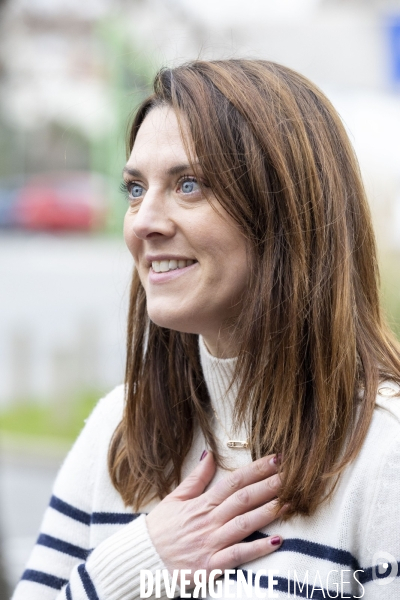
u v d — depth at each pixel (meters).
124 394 2.15
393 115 11.97
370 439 1.76
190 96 1.83
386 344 1.92
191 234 1.81
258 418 1.87
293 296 1.82
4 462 8.99
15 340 10.35
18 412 9.81
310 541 1.76
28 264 19.50
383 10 12.42
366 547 1.71
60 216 24.25
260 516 1.81
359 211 1.97
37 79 12.52
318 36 12.03
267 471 1.85
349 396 1.79
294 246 1.83
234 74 1.87
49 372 10.36
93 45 13.22
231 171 1.80
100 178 24.34
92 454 2.22
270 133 1.82
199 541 1.85
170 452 2.06
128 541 1.91
